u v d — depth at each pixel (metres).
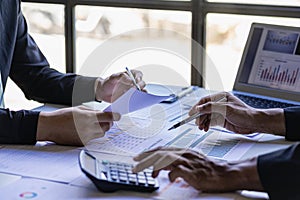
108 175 1.19
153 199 1.13
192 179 1.17
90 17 2.31
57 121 1.45
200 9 2.12
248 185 1.17
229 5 2.08
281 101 1.89
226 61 2.10
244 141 1.51
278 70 1.94
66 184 1.20
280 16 2.02
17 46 1.92
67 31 2.35
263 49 1.98
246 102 1.89
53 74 1.88
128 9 2.25
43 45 2.41
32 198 1.12
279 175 1.15
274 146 1.48
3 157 1.36
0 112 1.49
